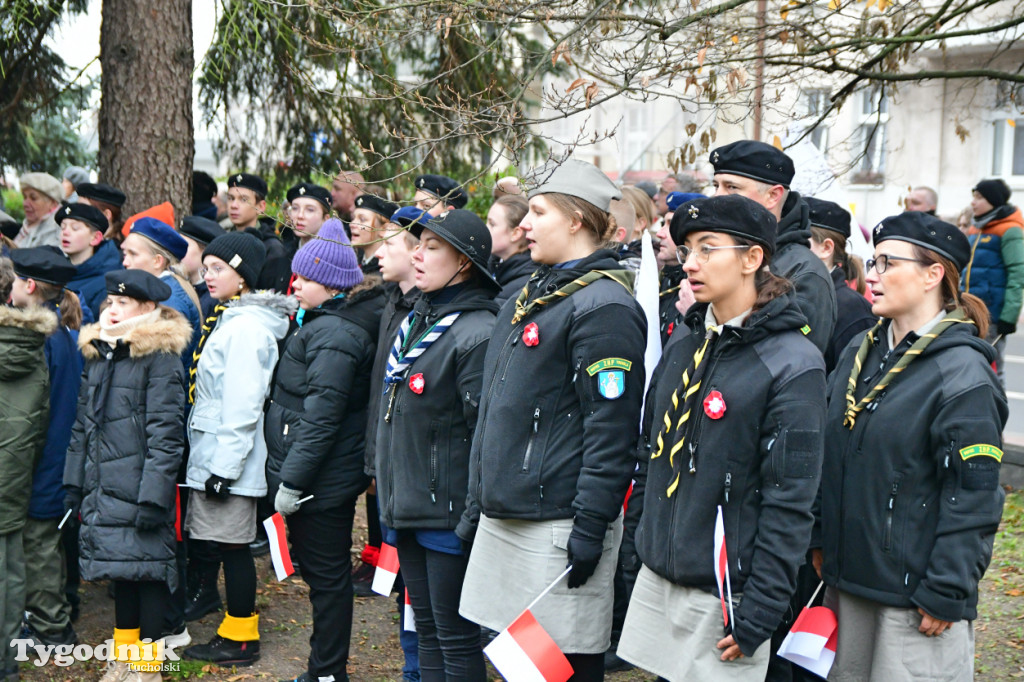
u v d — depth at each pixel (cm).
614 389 298
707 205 271
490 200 988
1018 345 1154
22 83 755
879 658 287
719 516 266
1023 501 687
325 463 404
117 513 398
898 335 299
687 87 466
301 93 800
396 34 505
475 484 321
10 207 1130
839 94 569
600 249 321
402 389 353
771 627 257
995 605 522
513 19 433
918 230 290
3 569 405
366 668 447
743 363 269
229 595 444
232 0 649
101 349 409
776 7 522
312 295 421
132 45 638
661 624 284
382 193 580
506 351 320
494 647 293
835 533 297
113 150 646
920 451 282
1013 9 591
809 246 373
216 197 848
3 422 400
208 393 428
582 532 294
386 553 400
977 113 1548
